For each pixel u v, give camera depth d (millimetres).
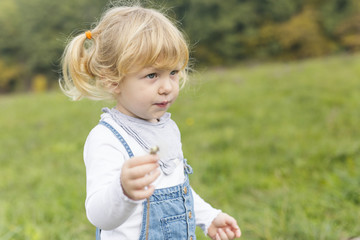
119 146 1281
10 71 32094
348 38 24859
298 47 26703
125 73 1246
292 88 8531
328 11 26047
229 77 11055
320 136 5223
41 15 30609
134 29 1260
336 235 2486
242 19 27141
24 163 5891
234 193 3744
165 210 1312
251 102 7855
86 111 9305
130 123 1324
